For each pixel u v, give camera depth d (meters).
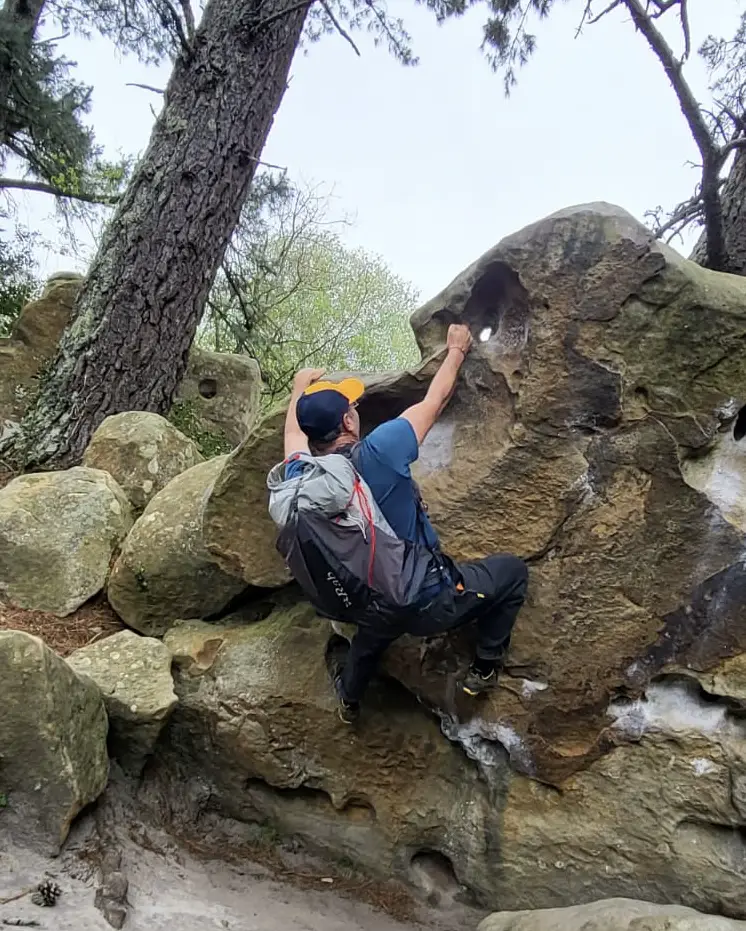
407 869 3.47
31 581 4.26
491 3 6.37
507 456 3.18
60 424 6.33
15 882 2.76
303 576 2.64
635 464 3.11
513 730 3.27
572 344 3.05
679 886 3.04
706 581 3.08
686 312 2.97
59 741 2.92
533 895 3.22
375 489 2.67
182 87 6.76
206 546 3.74
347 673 3.24
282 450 3.54
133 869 3.10
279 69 6.98
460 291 3.23
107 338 6.42
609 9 4.17
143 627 4.23
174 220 6.55
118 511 4.63
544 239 3.05
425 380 3.31
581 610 3.19
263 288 13.05
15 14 11.34
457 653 3.32
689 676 3.10
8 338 7.61
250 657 3.74
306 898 3.36
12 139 12.30
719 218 4.69
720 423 3.05
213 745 3.70
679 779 3.09
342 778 3.55
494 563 2.95
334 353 17.86
